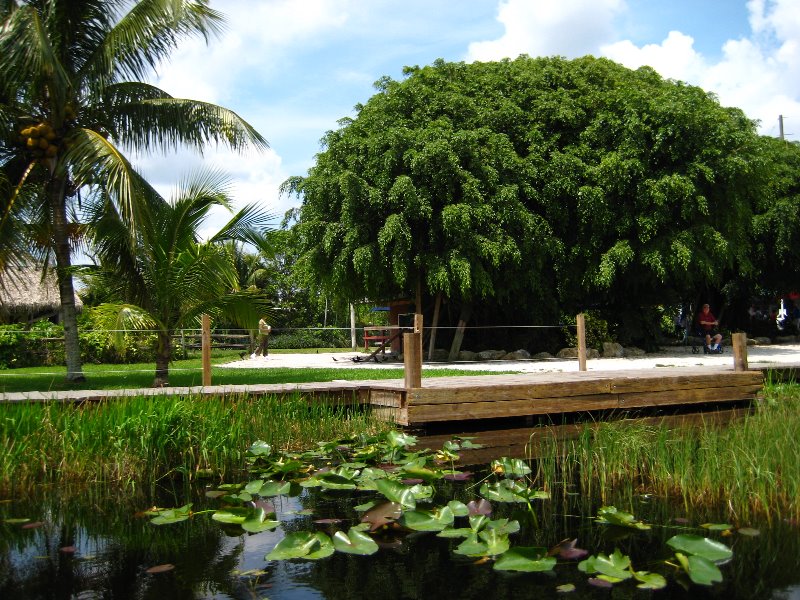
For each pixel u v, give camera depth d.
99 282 10.93
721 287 22.45
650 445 5.09
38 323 19.31
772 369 9.94
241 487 4.59
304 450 5.88
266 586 2.85
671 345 20.88
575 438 6.43
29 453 4.92
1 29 9.61
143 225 9.69
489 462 5.39
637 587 2.81
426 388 6.57
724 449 4.56
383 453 5.40
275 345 30.92
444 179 15.24
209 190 10.46
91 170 9.97
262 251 11.14
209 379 7.97
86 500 4.41
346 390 7.33
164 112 11.26
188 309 10.38
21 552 3.35
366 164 15.92
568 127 17.78
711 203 17.16
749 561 3.10
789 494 3.89
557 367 13.86
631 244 16.95
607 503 4.11
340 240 15.84
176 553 3.31
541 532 3.55
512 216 15.77
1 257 10.10
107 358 18.88
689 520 3.73
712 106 17.25
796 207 20.41
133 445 5.17
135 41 10.61
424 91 17.02
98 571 3.06
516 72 18.59
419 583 2.87
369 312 29.03
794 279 22.58
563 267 17.50
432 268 15.23
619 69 19.45
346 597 2.73
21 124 10.87
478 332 18.97
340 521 3.78
